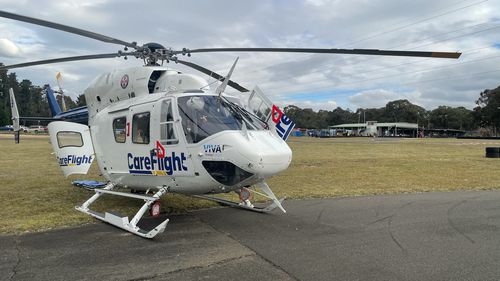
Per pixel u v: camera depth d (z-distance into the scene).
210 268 4.25
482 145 36.28
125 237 5.45
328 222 6.44
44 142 35.91
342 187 10.28
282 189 9.94
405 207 7.69
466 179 11.86
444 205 7.88
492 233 5.73
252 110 6.77
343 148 30.48
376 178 12.09
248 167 5.50
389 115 143.12
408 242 5.27
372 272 4.13
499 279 3.94
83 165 7.95
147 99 6.54
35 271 4.14
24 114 116.94
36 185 10.30
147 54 7.37
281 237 5.51
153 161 6.30
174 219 6.62
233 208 7.52
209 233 5.71
